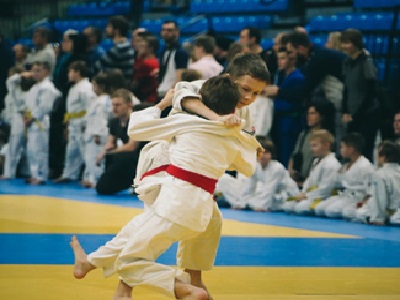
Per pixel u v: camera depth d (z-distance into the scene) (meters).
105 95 16.23
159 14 22.69
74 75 16.73
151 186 5.71
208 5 21.23
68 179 17.66
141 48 15.77
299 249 9.32
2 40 19.39
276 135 13.79
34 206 13.32
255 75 5.96
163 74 14.89
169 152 5.77
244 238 10.12
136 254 5.60
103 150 16.23
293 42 13.40
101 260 5.94
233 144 5.72
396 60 16.05
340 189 12.67
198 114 5.80
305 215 12.87
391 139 13.03
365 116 12.98
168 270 5.54
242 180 13.61
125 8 22.75
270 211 13.38
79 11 23.52
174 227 5.56
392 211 11.90
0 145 18.75
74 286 6.95
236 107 6.13
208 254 6.23
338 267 8.20
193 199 5.57
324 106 12.88
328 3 19.45
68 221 11.48
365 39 17.16
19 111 18.02
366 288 7.16
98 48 17.88
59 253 8.67
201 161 5.60
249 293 6.84
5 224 11.08
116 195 15.56
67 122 17.03
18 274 7.46
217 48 15.07
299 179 13.66
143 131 5.78
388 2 17.98
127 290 5.70
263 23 19.89
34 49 19.05
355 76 12.92
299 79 13.39
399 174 11.86
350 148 12.39
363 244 9.83
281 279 7.48
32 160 17.36
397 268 8.23
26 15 24.23
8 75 19.02
